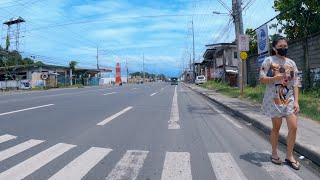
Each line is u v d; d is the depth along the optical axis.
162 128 9.88
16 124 10.46
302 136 7.62
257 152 6.86
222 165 5.88
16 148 7.14
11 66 64.75
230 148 7.24
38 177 5.19
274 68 5.52
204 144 7.65
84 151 6.89
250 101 17.86
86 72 86.81
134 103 18.77
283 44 5.48
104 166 5.82
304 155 6.59
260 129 9.76
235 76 40.31
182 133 9.07
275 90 5.59
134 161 6.15
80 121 11.22
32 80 57.88
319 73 17.00
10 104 17.66
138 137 8.45
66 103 18.47
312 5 21.78
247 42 20.56
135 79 150.50
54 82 61.25
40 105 17.06
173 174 5.38
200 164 5.96
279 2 24.20
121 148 7.20
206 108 16.12
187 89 43.19
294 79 5.59
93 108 15.67
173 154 6.68
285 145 7.55
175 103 19.02
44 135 8.62
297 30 23.62
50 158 6.32
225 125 10.58
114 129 9.63
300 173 5.46
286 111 5.60
